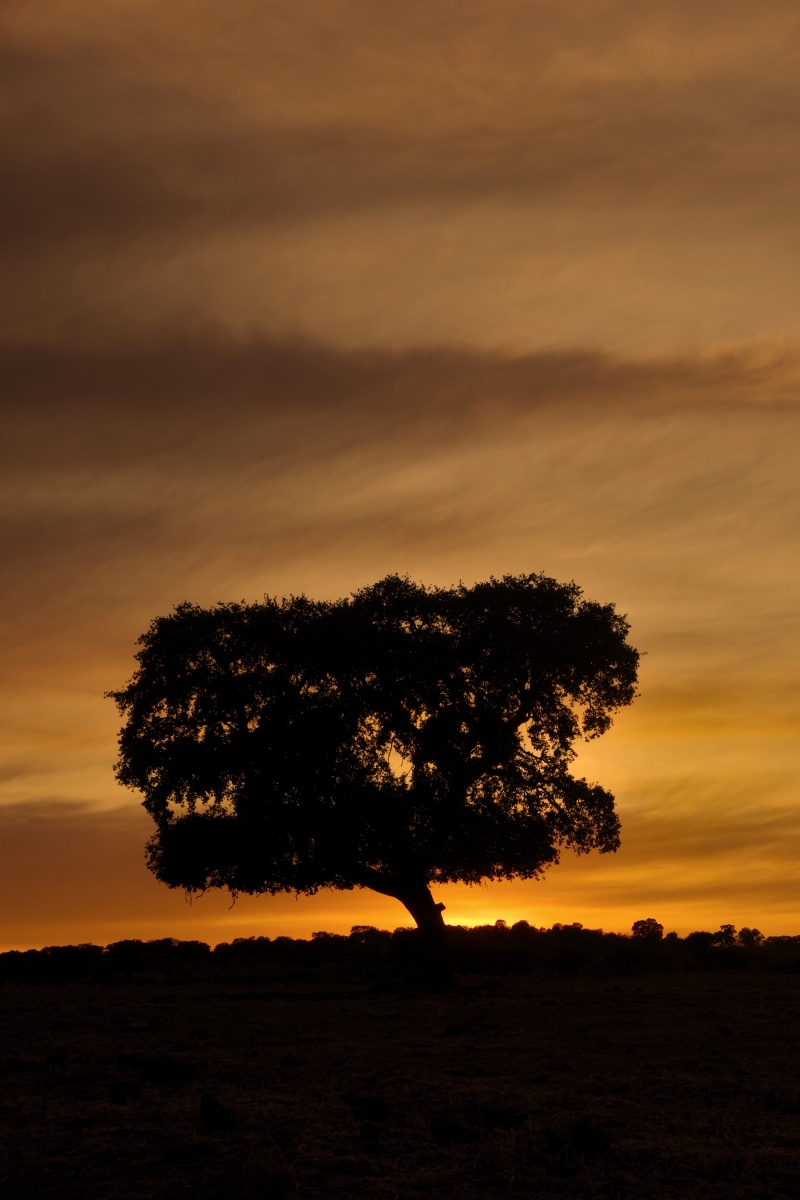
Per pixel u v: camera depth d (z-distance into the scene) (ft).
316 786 101.65
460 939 152.56
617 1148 25.48
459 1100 32.48
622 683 108.99
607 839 107.96
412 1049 46.65
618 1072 39.22
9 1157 24.75
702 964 142.61
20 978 132.36
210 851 102.94
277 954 160.35
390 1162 24.45
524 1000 80.18
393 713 102.37
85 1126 28.19
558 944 177.06
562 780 105.50
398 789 100.37
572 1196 21.85
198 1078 37.06
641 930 194.80
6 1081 36.42
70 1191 21.93
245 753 100.58
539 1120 29.17
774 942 182.29
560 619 106.63
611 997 82.43
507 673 102.22
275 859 102.27
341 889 106.63
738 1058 43.29
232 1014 67.77
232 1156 24.68
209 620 104.37
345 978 118.83
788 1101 31.91
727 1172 23.56
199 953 166.50
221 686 103.04
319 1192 21.98
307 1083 36.14
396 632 104.06
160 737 104.58
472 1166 23.97
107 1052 46.26
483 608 105.60
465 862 106.22
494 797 104.73
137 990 101.04
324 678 104.01
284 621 104.99
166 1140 26.37
